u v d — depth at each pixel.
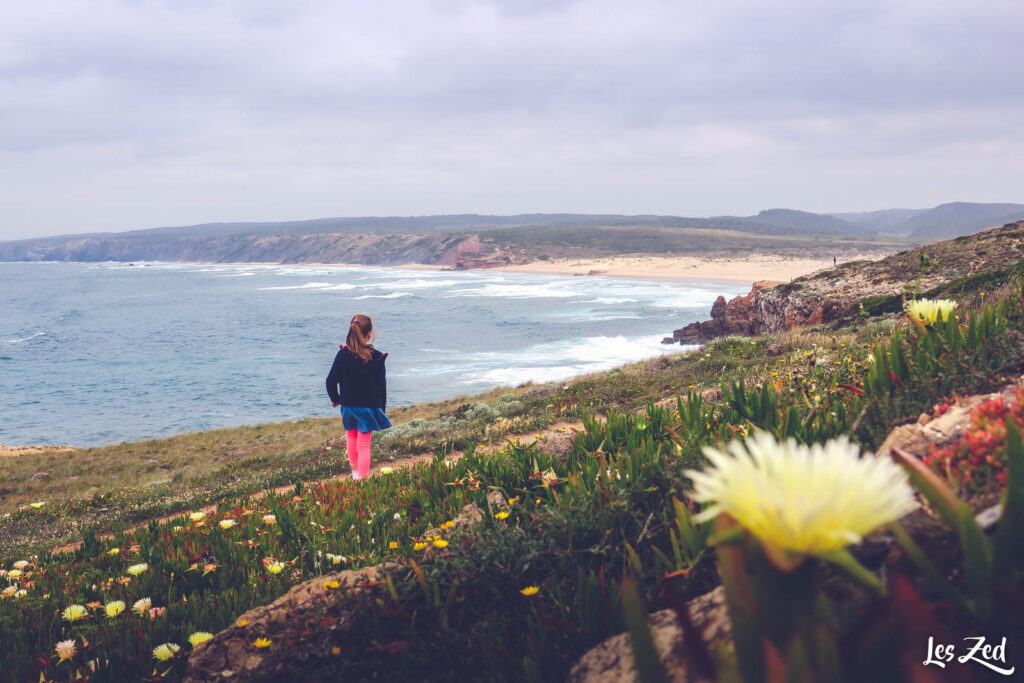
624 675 1.58
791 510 0.65
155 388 56.09
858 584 0.87
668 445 3.18
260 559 4.41
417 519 4.48
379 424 7.42
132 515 9.90
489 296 132.12
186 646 3.05
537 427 12.67
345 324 96.62
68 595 4.34
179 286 194.62
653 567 2.31
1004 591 0.99
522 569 2.45
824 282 33.47
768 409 3.14
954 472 1.56
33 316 120.25
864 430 2.57
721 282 165.75
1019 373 2.44
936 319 2.95
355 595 2.56
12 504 22.05
